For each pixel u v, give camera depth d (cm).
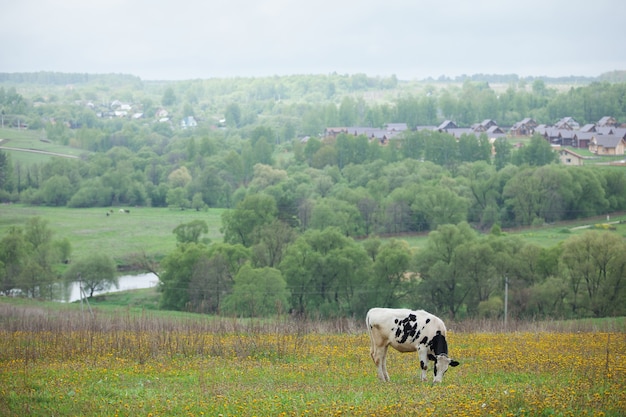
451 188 11731
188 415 1515
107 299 8306
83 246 10781
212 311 7344
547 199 11138
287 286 7438
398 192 11256
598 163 16812
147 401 1647
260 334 2950
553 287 6794
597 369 1989
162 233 11762
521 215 11188
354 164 15875
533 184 11231
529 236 10312
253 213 9456
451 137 16525
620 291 6812
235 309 6838
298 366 2206
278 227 8488
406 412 1456
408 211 10988
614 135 19588
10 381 1894
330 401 1608
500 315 6525
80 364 2219
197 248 7869
